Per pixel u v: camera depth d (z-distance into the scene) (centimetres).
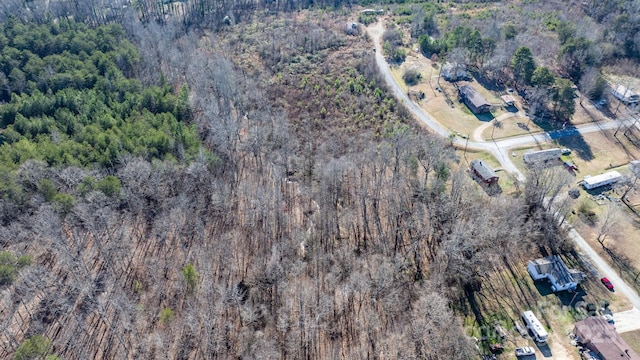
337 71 16200
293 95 14750
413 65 16812
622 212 10262
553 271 8581
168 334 7250
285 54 17325
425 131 13088
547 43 16712
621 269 8925
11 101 12100
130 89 12850
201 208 9656
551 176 9975
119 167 9825
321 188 10225
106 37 15300
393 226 9756
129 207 9481
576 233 9744
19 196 8638
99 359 6919
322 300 7912
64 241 8288
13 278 7369
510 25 17050
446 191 10306
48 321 7394
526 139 12875
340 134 12744
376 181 10800
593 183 10938
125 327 7344
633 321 7900
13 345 6969
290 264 8581
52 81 12838
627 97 14438
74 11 19312
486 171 11125
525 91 14825
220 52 17400
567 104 13288
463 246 8538
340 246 9244
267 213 9731
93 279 8100
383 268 8394
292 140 12181
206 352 7006
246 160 11581
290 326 7475
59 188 9044
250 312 7544
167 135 10581
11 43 14575
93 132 10444
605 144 12669
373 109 13988
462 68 15900
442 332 7150
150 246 8856
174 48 15862
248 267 8575
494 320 7950
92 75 13162
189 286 7750
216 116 11775
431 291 8056
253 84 15075
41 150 9588
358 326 7638
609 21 18312
